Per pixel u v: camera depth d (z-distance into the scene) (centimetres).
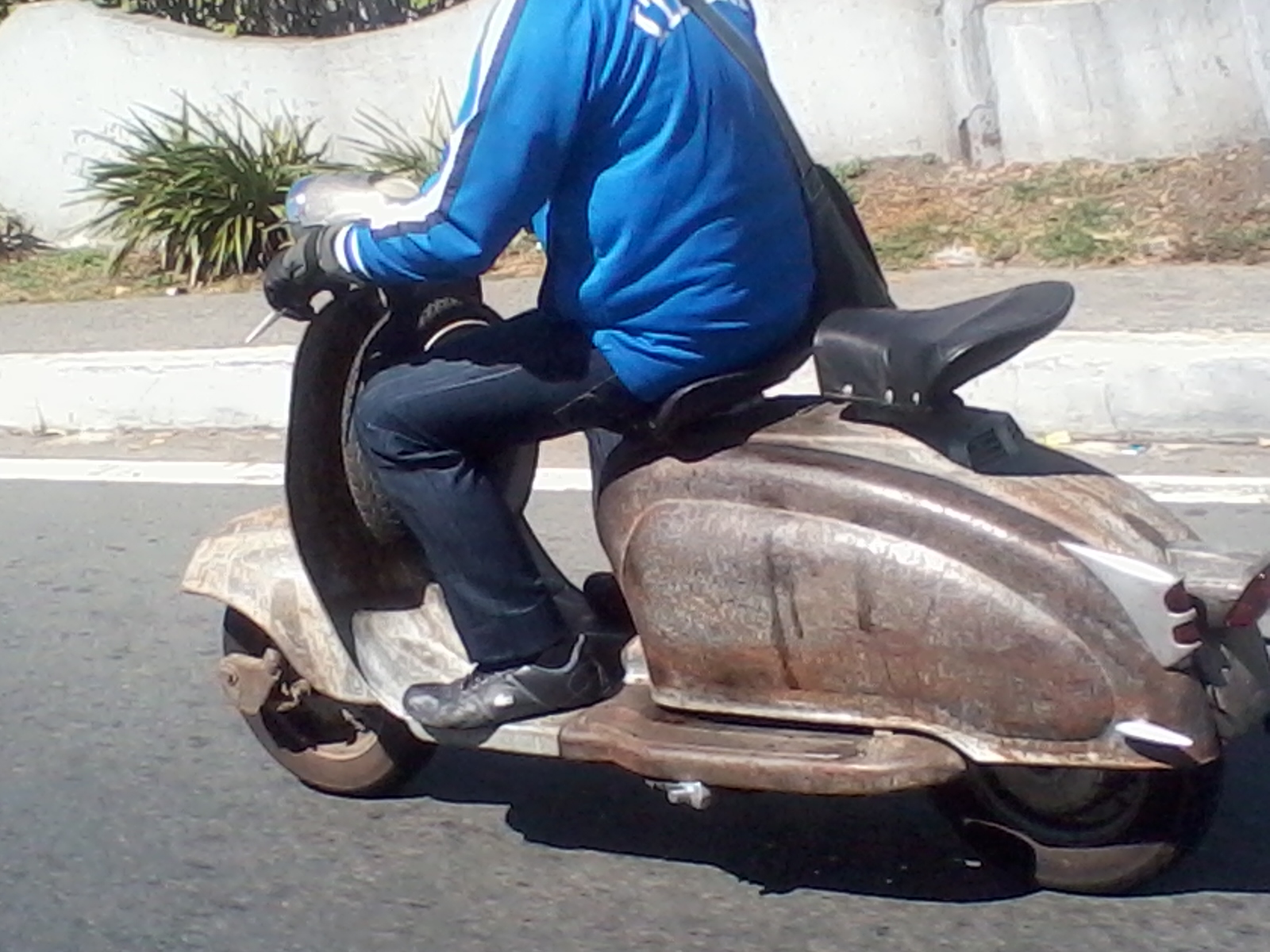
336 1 1187
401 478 418
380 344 425
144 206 1043
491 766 505
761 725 407
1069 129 986
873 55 1018
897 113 1021
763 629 396
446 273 392
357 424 421
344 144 1109
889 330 380
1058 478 388
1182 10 962
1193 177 943
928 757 383
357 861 462
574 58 373
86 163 1134
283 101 1111
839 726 398
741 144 388
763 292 394
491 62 375
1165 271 864
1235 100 961
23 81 1138
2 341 917
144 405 842
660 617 408
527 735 421
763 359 402
